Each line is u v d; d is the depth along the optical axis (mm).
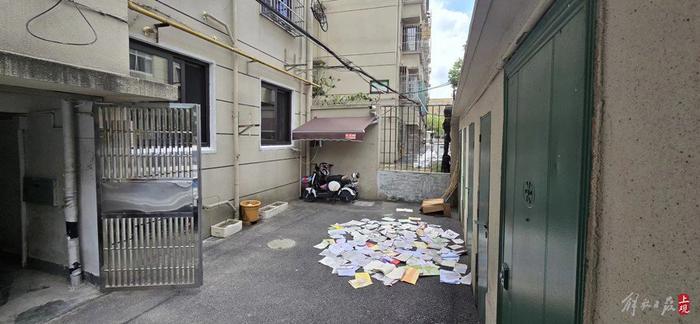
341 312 3027
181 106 3293
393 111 10164
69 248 3334
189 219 3371
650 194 562
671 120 518
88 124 3246
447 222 6164
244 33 5875
